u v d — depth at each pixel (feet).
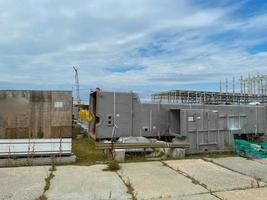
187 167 33.76
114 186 25.62
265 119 62.75
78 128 71.26
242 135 59.47
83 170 31.78
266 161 37.65
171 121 56.24
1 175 29.12
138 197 22.65
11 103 55.42
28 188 24.71
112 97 52.31
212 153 44.06
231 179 28.35
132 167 33.65
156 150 41.70
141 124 54.03
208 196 23.04
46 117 57.16
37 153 35.78
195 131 44.11
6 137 54.75
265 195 23.44
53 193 23.47
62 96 58.18
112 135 51.75
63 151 36.52
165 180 27.78
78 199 22.12
